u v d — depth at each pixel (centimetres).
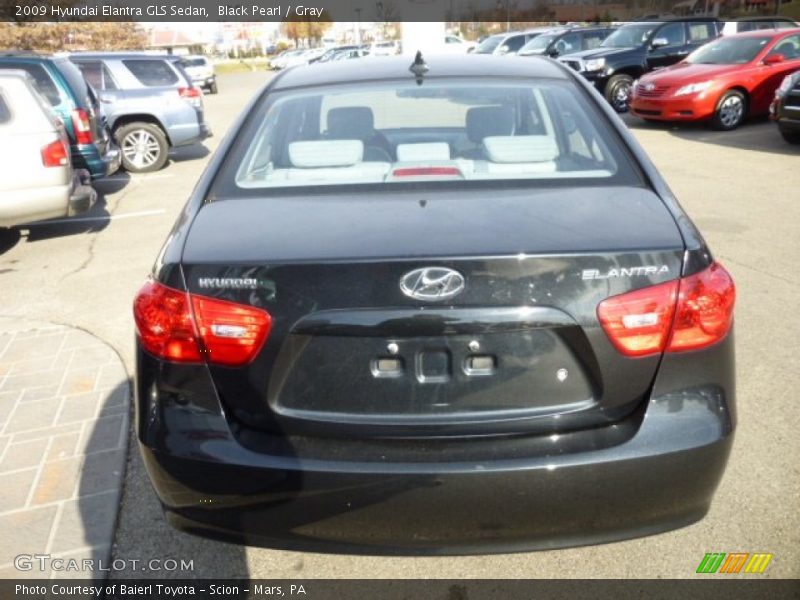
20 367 441
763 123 1330
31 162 664
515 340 208
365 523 211
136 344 233
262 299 209
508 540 212
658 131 1304
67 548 278
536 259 203
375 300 204
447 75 330
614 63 1555
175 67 1197
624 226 222
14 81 659
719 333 217
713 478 216
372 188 258
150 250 696
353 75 337
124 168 1198
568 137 289
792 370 393
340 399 212
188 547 278
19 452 345
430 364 209
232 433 215
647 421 210
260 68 6116
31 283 607
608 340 207
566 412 211
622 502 209
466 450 209
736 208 736
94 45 3822
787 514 280
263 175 273
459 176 264
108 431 361
